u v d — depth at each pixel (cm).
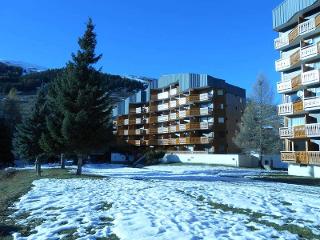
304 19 4400
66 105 3500
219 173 4528
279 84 4678
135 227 1204
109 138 3625
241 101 8512
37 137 4394
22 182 2905
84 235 1150
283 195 1927
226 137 7994
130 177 3422
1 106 11131
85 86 3534
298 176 3972
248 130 6328
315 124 4069
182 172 4681
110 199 1752
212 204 1630
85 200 1733
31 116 4500
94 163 8062
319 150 4216
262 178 3638
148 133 9844
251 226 1227
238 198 1786
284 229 1204
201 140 8031
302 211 1488
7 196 2019
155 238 1080
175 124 8956
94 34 3691
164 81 9538
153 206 1561
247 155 6303
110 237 1120
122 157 9306
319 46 4012
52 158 5584
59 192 2019
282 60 4638
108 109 3638
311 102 4134
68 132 3391
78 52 3644
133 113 10619
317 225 1267
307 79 4147
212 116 8044
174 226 1209
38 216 1426
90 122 3438
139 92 10538
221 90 8144
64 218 1369
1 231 1226
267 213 1446
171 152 8144
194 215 1379
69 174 3619
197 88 8325
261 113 6384
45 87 4766
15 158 7806
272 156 5991
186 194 1930
